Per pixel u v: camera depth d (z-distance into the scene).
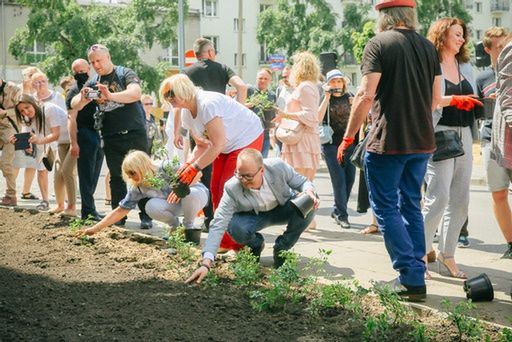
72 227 7.32
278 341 3.92
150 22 47.00
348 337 4.03
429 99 5.13
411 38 5.07
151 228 8.40
